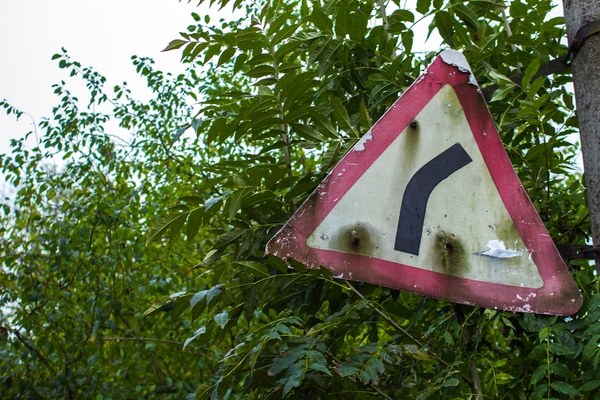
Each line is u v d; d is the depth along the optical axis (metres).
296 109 2.46
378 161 1.85
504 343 4.18
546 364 1.82
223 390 1.96
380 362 1.90
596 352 1.76
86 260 5.24
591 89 1.90
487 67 2.56
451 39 2.62
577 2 1.98
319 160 5.34
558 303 1.77
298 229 1.82
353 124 2.58
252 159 2.48
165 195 5.54
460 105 1.88
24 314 5.00
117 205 5.12
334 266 1.79
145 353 5.67
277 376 2.11
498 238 1.80
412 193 1.83
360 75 2.65
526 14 2.77
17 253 5.46
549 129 2.47
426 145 1.86
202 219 2.26
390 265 1.79
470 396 1.92
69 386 4.93
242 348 1.89
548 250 1.79
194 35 2.42
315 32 2.56
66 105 5.36
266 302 2.26
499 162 1.84
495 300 1.77
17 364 5.10
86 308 5.20
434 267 1.79
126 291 5.13
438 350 2.29
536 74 2.12
